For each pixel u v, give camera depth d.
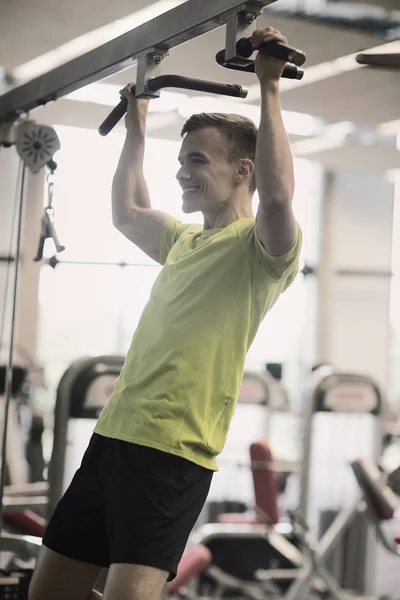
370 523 5.84
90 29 4.38
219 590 5.82
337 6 3.39
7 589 3.44
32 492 4.40
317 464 6.05
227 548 5.59
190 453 1.99
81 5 4.07
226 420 2.06
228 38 2.07
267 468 5.30
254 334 2.14
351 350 8.96
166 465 1.97
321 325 8.86
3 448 3.51
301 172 8.84
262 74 1.93
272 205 1.90
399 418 8.54
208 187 2.15
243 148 2.17
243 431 6.51
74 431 4.38
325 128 5.75
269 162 1.90
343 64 4.27
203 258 2.08
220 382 2.03
